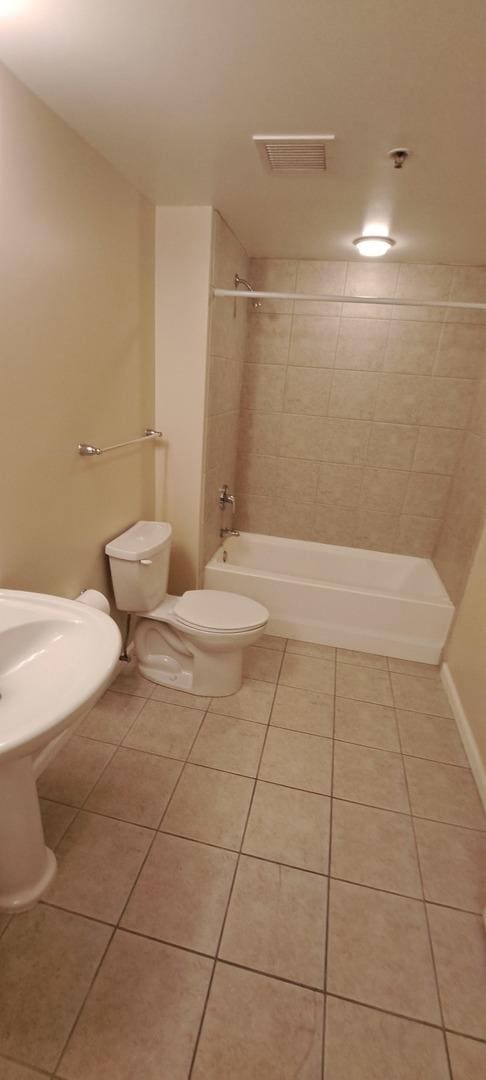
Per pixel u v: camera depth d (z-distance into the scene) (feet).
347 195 5.56
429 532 9.74
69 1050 3.31
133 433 6.87
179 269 6.73
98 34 3.21
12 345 4.09
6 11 3.03
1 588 4.40
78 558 5.78
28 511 4.67
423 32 2.99
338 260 8.46
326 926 4.17
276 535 10.56
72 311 4.93
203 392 7.30
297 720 6.63
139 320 6.55
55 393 4.83
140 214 6.13
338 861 4.74
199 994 3.66
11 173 3.81
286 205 6.06
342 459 9.66
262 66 3.45
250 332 9.16
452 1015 3.66
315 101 3.83
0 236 3.78
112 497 6.46
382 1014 3.63
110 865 4.52
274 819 5.12
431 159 4.56
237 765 5.77
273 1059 3.34
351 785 5.64
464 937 4.18
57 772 5.48
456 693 7.05
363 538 10.12
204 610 6.62
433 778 5.85
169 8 2.93
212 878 4.49
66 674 3.59
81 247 4.93
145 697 6.82
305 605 8.50
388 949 4.05
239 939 4.02
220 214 6.66
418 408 9.01
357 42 3.13
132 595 6.48
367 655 8.34
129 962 3.81
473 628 6.78
